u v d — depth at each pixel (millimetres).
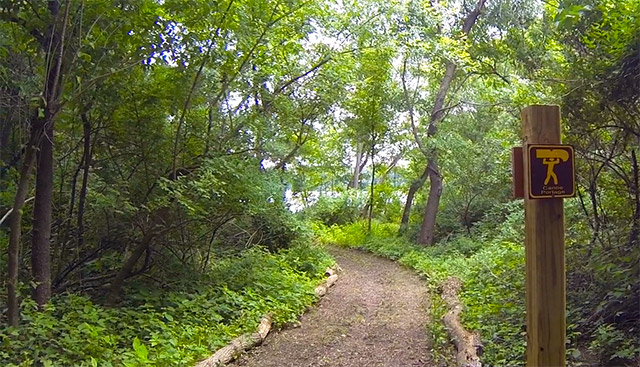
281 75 10000
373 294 11242
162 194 8023
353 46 11266
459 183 19047
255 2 8336
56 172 8086
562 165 2928
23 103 6250
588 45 5875
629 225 6094
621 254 5637
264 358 6480
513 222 12852
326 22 10492
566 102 6148
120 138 8148
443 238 19047
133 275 8461
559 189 2916
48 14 5906
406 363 6113
